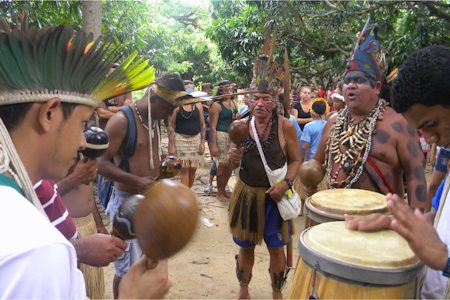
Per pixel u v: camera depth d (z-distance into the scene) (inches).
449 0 344.2
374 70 88.2
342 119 94.8
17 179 33.2
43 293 27.5
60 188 70.6
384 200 73.4
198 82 879.1
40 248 28.3
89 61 39.4
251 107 116.3
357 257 48.3
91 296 93.0
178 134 232.4
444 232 50.7
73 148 38.7
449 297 47.3
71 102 37.6
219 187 246.1
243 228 117.2
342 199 73.6
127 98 189.5
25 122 35.6
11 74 34.2
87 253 57.3
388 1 322.0
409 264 48.1
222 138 251.9
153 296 39.0
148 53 398.9
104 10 282.4
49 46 35.9
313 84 585.9
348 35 398.0
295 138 117.2
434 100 45.8
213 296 138.8
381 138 87.3
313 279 51.0
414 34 315.0
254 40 403.5
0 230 28.3
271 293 140.9
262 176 114.2
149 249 35.3
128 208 40.0
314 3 366.9
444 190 53.7
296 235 188.7
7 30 39.0
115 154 104.2
